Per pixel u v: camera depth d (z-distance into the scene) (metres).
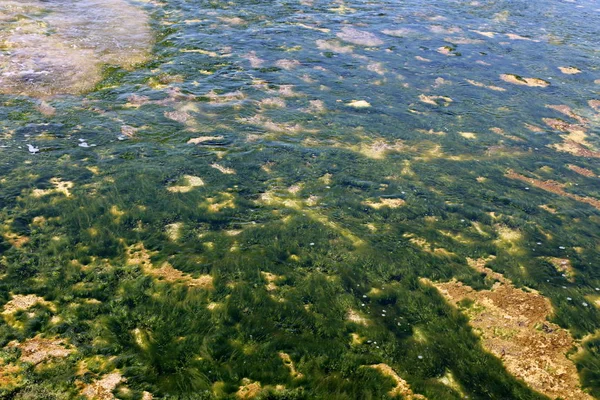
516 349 6.58
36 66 13.68
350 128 12.30
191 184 9.55
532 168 11.34
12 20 16.92
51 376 5.61
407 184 10.33
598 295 7.66
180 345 6.20
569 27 21.16
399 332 6.74
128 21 17.97
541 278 7.93
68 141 10.50
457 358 6.39
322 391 5.77
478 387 6.02
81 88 12.87
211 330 6.45
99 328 6.34
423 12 21.52
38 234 7.91
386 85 14.73
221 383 5.76
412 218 9.28
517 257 8.41
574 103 14.61
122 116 11.74
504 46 18.44
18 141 10.29
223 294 7.08
